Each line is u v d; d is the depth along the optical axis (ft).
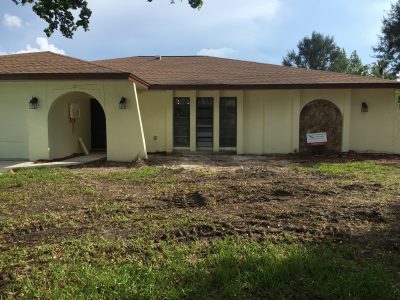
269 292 11.02
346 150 50.70
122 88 41.09
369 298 10.71
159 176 30.78
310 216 18.48
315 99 50.14
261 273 11.97
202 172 32.99
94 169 35.60
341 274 11.91
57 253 14.03
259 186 25.54
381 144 51.03
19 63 43.27
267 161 42.91
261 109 50.75
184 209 20.30
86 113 51.57
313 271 12.13
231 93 50.83
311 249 14.10
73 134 47.34
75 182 27.78
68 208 20.47
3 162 40.45
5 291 11.27
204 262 12.98
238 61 65.57
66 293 10.99
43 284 11.65
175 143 52.54
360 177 29.48
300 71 56.39
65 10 27.96
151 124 51.90
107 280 11.59
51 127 41.70
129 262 13.16
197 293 10.88
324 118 50.78
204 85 48.55
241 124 50.57
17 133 42.55
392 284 11.27
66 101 45.03
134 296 10.77
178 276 11.94
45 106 41.04
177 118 52.11
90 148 52.90
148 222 17.76
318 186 25.44
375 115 50.85
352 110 50.98
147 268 12.49
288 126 50.55
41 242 15.37
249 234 16.05
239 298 10.62
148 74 54.70
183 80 50.83
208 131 52.11
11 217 18.81
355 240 15.23
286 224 17.33
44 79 39.55
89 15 28.48
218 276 11.82
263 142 50.93
